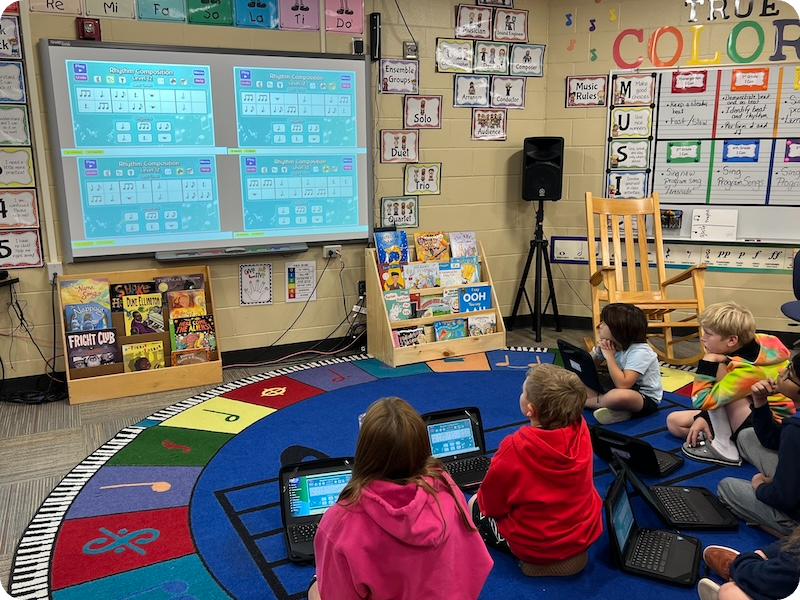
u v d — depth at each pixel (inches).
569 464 78.4
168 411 138.3
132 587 82.1
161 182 154.0
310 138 167.2
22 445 123.1
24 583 83.0
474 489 101.2
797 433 80.4
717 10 174.9
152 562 87.1
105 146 147.6
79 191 147.3
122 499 103.1
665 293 172.4
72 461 116.3
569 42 189.8
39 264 147.2
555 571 82.6
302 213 169.8
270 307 171.6
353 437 124.2
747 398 111.3
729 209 183.0
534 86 193.6
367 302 176.6
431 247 181.5
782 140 175.6
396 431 58.4
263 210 165.5
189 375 152.4
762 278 183.0
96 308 148.5
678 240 188.4
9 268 144.6
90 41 141.6
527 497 79.6
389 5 171.6
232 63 155.4
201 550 89.7
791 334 183.5
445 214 190.2
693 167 184.2
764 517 90.0
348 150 172.2
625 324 129.9
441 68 180.5
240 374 162.4
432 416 104.0
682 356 176.4
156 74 148.9
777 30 171.3
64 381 152.2
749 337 110.6
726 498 96.0
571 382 80.5
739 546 88.9
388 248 174.7
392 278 172.1
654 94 184.1
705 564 84.2
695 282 164.1
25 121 140.6
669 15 179.3
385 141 177.9
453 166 188.1
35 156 142.9
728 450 112.1
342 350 182.5
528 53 190.5
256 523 96.2
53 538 92.7
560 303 204.5
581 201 196.5
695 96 180.7
